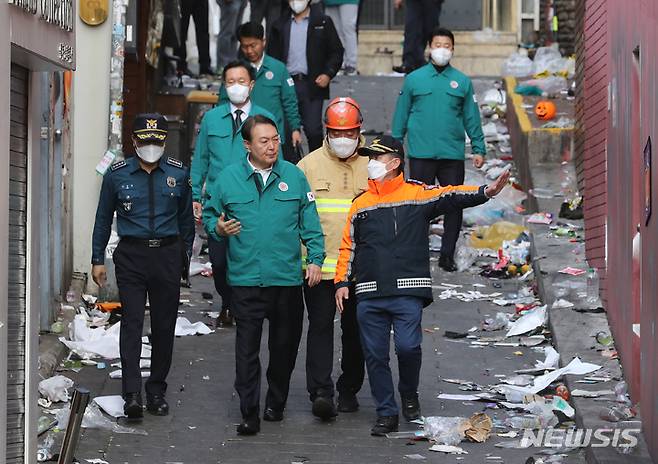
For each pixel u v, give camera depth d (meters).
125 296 20.06
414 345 19.55
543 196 33.75
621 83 22.19
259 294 19.50
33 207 16.80
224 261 24.80
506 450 18.89
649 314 18.02
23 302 16.66
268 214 19.55
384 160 19.41
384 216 19.48
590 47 27.03
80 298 26.67
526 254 30.75
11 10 15.02
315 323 20.27
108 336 23.94
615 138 23.05
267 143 19.45
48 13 16.17
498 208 35.31
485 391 21.77
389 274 19.39
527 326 25.16
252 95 28.00
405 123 30.77
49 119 24.38
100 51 27.80
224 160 24.06
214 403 21.12
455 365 23.31
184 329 25.33
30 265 16.70
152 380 20.44
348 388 20.89
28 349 16.66
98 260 20.39
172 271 20.19
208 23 47.66
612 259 23.42
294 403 21.27
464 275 30.48
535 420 19.81
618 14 22.64
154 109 37.66
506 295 28.62
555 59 48.94
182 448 18.94
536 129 36.16
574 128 35.34
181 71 44.09
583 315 24.53
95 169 27.58
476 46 55.31
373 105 44.53
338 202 20.42
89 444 18.91
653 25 17.86
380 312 19.50
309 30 33.66
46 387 20.72
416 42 45.75
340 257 19.67
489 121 43.66
